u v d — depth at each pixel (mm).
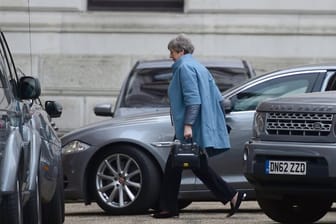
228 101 21891
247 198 22281
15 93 16625
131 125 22422
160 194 21625
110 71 36906
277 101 18391
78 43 36969
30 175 15648
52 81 36906
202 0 36812
